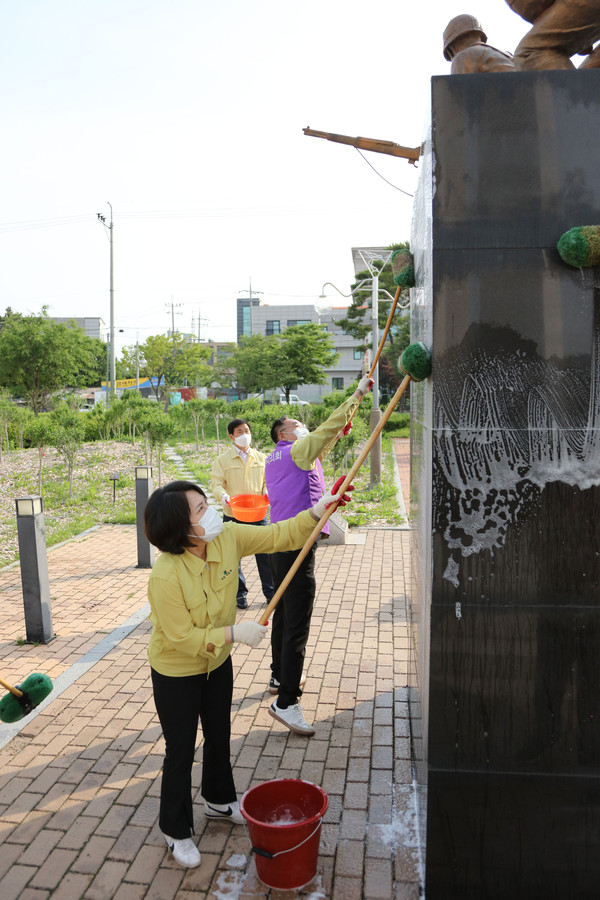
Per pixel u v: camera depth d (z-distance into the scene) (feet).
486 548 7.95
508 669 8.01
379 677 15.06
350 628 18.08
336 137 10.59
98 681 15.11
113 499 37.99
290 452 12.98
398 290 11.47
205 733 9.97
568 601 7.92
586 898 8.17
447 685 8.07
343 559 25.44
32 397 98.22
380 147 10.42
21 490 42.14
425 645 8.80
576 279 7.72
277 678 14.26
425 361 8.13
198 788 11.32
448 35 9.56
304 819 9.71
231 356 148.36
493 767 8.10
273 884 8.89
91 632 18.21
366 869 9.30
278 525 9.67
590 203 7.67
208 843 9.94
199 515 8.74
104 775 11.55
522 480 7.89
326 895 8.84
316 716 13.41
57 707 13.91
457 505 7.95
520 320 7.79
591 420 7.80
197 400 80.38
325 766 11.69
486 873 8.22
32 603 17.35
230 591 9.23
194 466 53.21
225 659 9.75
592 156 7.66
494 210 7.75
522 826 8.13
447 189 7.79
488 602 7.98
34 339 95.09
